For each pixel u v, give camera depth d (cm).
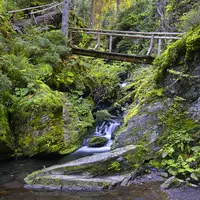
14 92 637
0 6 956
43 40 859
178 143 499
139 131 561
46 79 755
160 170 492
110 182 435
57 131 607
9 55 699
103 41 1597
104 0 2328
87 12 2098
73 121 715
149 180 463
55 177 441
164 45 1053
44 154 581
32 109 587
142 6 1653
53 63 836
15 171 497
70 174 466
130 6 1781
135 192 415
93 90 973
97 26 2273
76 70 967
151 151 519
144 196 401
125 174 479
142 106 601
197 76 530
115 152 512
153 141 531
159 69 598
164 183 438
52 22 1168
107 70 1088
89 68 1055
